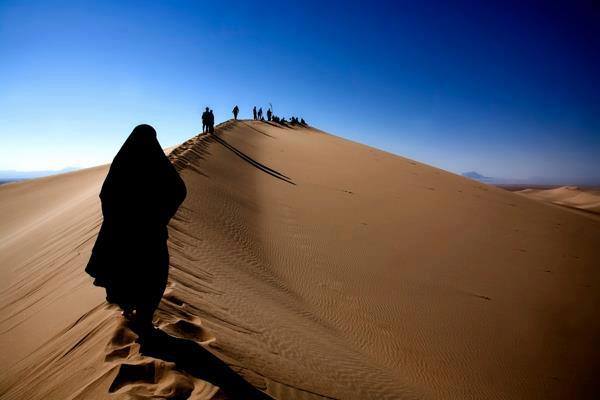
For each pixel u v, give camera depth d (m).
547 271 17.03
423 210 22.77
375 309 10.54
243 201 16.20
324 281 11.45
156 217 3.53
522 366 9.51
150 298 3.54
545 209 33.62
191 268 7.18
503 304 12.82
